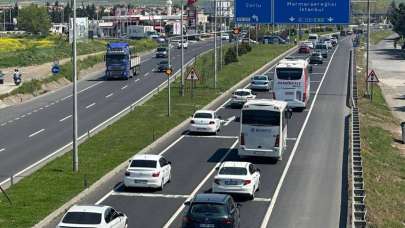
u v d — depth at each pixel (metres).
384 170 62.22
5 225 37.41
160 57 171.25
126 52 122.62
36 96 104.75
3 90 102.88
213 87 109.44
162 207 42.94
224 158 59.41
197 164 56.81
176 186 48.88
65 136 70.12
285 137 61.16
